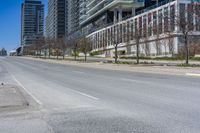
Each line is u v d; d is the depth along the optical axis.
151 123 7.14
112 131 6.49
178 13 45.75
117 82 18.55
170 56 64.38
